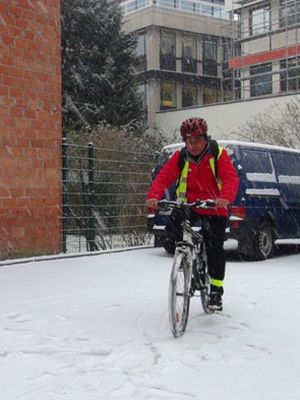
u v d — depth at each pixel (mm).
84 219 11883
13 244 10141
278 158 11547
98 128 19312
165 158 11375
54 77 10875
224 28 39656
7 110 10070
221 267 6000
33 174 10484
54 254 10805
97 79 25266
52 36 10852
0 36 10000
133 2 41094
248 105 26344
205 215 5934
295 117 21719
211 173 5895
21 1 10328
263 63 32062
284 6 31328
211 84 39781
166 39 38219
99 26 25984
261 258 10789
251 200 10531
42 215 10625
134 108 26250
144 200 13172
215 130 27828
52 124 10844
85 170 11922
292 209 11633
